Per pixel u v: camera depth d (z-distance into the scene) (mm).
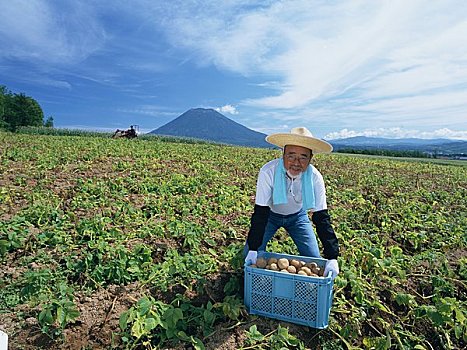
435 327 3557
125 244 4758
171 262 4059
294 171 3588
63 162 11602
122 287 3791
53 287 3682
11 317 3254
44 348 2967
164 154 16375
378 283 4199
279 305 3342
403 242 5855
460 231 6078
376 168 17250
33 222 5328
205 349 3047
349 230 5477
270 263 3607
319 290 3166
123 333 3076
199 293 3748
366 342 3230
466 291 4324
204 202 7105
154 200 6934
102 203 6543
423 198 9609
